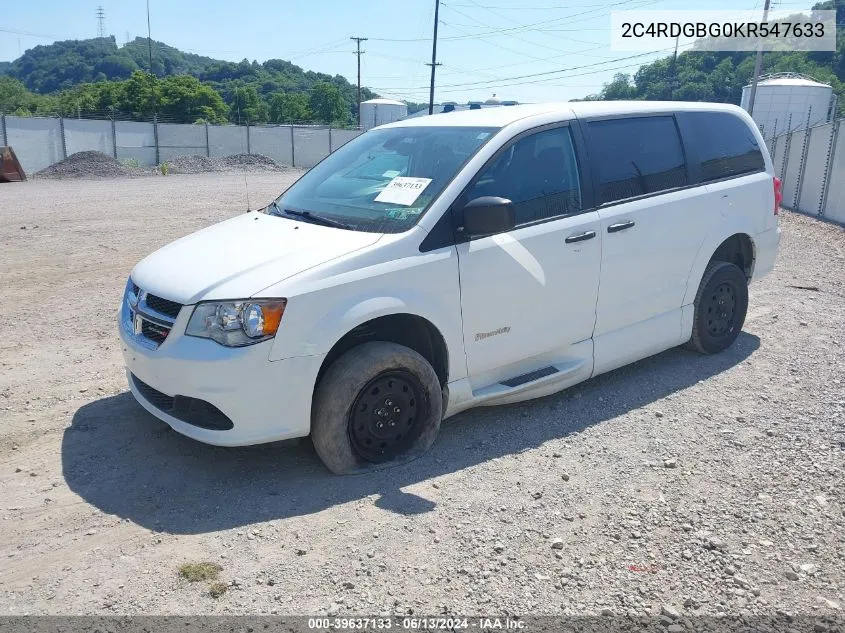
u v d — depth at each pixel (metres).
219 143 43.72
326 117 99.19
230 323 3.70
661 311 5.55
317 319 3.80
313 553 3.38
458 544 3.46
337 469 4.04
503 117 4.81
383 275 3.98
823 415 4.96
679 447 4.50
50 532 3.54
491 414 4.95
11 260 10.12
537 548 3.44
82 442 4.50
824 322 7.25
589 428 4.75
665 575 3.26
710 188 5.73
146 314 4.03
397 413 4.18
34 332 6.81
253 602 3.04
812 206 19.33
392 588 3.13
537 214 4.64
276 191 23.11
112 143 39.81
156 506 3.79
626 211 5.08
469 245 4.30
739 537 3.55
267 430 3.82
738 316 6.17
